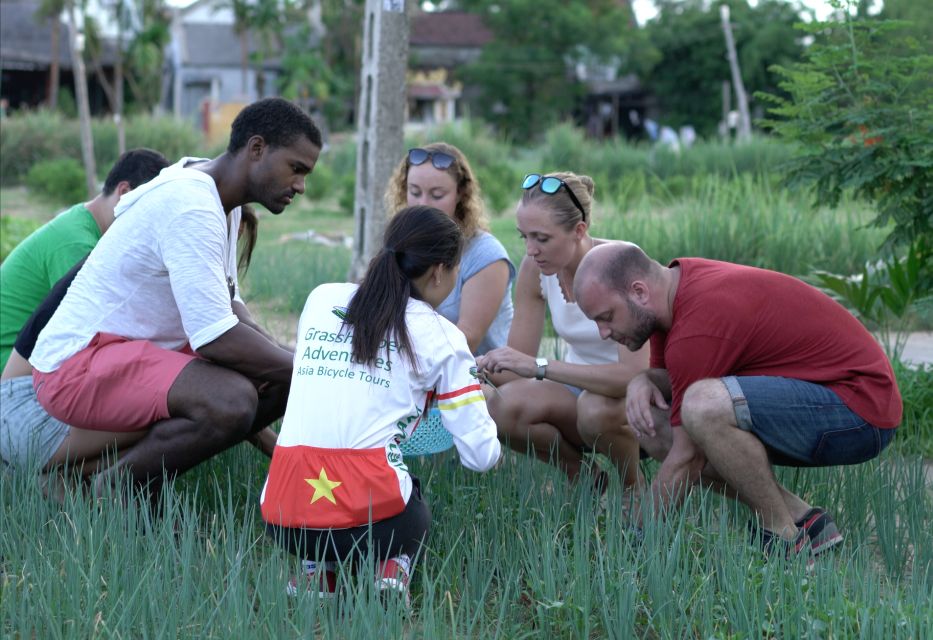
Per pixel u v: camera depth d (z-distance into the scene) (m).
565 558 3.56
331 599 3.36
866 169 5.89
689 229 10.75
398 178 4.75
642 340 3.88
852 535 4.13
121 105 45.72
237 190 4.02
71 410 4.00
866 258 10.02
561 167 25.03
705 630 3.22
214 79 53.00
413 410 3.51
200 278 3.88
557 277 4.40
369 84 8.87
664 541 3.61
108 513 3.68
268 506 3.47
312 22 56.25
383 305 3.47
